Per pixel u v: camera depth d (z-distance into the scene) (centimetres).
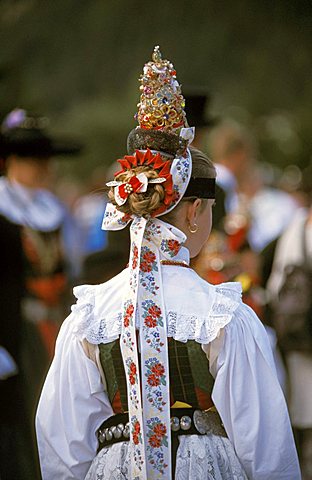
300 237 1366
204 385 686
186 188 703
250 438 676
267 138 3497
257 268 1411
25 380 1295
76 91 2750
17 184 1477
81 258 1445
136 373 684
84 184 3522
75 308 709
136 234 694
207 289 701
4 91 1544
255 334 690
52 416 706
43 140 1498
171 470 679
